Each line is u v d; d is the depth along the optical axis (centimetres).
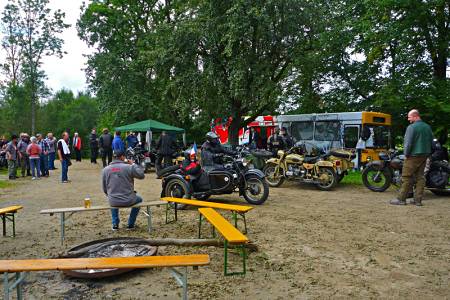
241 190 883
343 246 546
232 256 500
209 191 851
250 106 1866
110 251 493
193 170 844
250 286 404
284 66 1925
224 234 426
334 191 1130
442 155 1008
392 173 1091
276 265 466
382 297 377
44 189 1173
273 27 1705
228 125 2019
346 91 2109
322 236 599
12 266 329
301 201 937
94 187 1216
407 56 1705
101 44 2850
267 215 759
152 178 1514
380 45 1717
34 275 438
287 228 650
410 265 469
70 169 1936
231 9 1612
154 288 400
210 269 453
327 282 414
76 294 387
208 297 376
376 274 439
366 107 1966
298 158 1173
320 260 486
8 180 1444
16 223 700
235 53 1756
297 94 2180
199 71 1855
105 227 667
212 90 1870
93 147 2389
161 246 539
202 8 1859
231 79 1703
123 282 416
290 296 379
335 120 1617
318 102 2172
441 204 887
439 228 651
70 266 325
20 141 1567
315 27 1758
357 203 907
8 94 3966
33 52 3650
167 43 1894
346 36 1897
